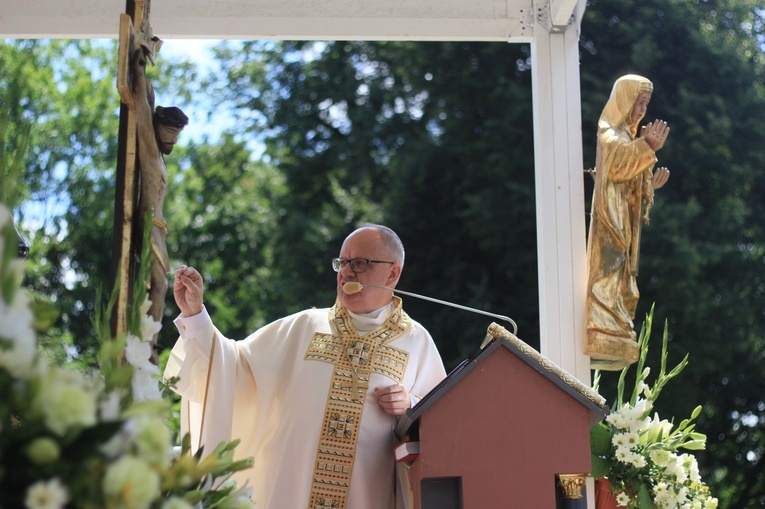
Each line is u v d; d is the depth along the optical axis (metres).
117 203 4.86
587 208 16.33
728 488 18.05
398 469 5.76
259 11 7.98
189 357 5.61
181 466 3.28
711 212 17.66
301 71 22.09
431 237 18.47
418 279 18.27
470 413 4.79
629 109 7.65
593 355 7.46
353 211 20.06
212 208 22.80
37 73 20.94
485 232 17.44
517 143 17.83
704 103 17.66
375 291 5.99
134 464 2.94
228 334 20.89
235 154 23.33
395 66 20.58
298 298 19.38
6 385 2.93
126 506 2.91
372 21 8.01
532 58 8.09
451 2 8.08
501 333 4.84
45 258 19.91
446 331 17.48
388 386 5.56
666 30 18.11
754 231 17.86
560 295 7.62
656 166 17.50
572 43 8.01
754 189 18.02
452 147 18.42
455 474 4.73
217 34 7.98
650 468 6.10
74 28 7.95
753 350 17.50
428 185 18.58
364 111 20.58
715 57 18.06
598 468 6.08
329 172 21.16
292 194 21.39
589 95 17.05
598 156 7.59
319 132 21.50
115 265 4.77
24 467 2.90
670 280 16.48
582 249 7.70
